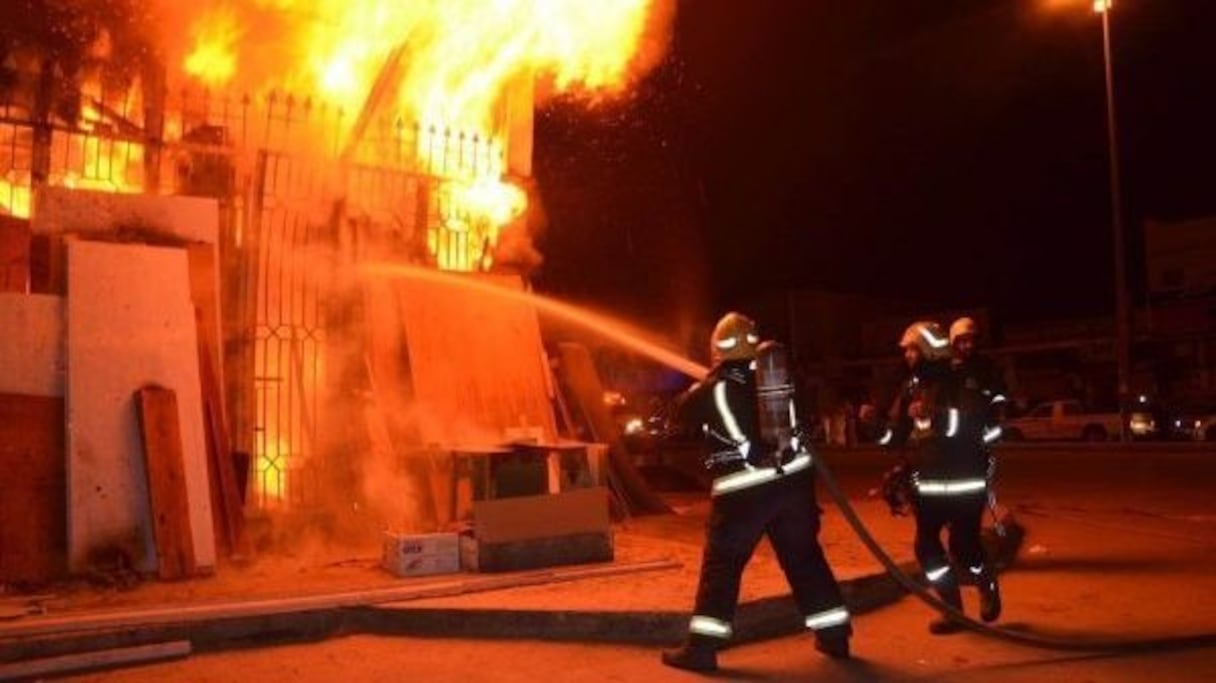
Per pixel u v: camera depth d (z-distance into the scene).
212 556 7.06
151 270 7.66
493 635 6.03
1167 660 5.46
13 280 7.43
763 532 5.52
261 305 9.02
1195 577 7.65
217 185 9.08
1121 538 9.58
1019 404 36.16
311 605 6.05
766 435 5.40
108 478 7.02
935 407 6.16
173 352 7.52
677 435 5.97
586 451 8.88
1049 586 7.39
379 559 7.59
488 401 9.56
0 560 6.59
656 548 8.05
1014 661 5.48
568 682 5.16
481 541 6.96
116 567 6.85
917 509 6.23
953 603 6.14
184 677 5.25
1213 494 13.70
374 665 5.46
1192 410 30.72
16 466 6.89
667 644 5.86
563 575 6.82
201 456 7.34
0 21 8.43
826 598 5.55
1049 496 13.86
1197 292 39.06
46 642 5.42
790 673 5.31
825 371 46.94
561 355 11.21
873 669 5.36
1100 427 31.91
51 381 7.18
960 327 6.28
